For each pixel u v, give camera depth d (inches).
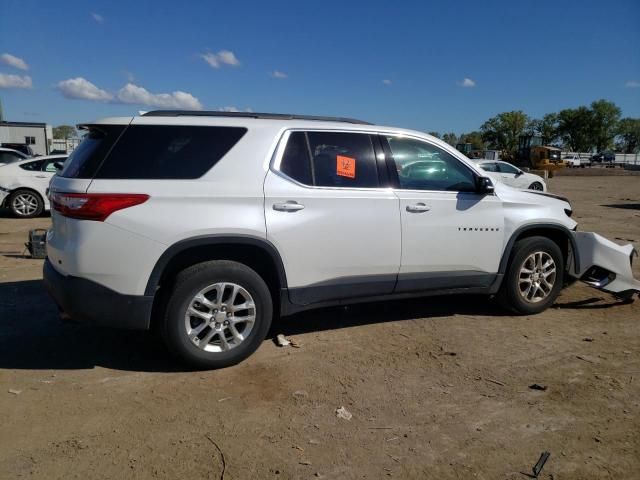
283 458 117.3
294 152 168.6
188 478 110.0
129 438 124.0
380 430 129.1
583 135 4232.3
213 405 139.5
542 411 139.1
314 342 183.6
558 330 199.3
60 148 1978.3
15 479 108.6
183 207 150.6
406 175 186.2
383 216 177.2
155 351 173.0
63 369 159.3
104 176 146.8
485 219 196.1
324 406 139.9
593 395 148.0
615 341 189.0
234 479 110.0
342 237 171.2
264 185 160.7
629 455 120.6
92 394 144.3
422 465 115.8
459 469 114.7
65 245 147.9
